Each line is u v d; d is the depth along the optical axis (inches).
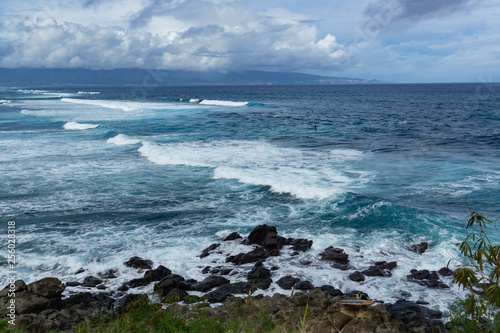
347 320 241.0
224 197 640.4
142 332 238.1
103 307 303.3
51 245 451.2
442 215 539.5
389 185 701.3
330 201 594.6
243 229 508.1
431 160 916.6
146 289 354.6
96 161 908.0
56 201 610.5
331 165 858.1
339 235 486.6
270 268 403.5
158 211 572.1
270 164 861.8
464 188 677.3
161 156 935.7
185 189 684.1
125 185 705.0
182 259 423.5
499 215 542.9
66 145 1123.3
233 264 412.5
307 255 433.7
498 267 171.5
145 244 461.1
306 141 1219.9
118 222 529.0
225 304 312.2
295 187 656.4
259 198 634.2
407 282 369.7
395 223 510.9
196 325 246.4
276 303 297.3
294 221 535.2
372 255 431.8
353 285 365.1
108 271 393.7
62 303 316.5
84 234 486.9
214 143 1163.9
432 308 317.4
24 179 737.6
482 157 951.6
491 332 231.8
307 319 250.4
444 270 387.5
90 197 633.0
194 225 522.0
